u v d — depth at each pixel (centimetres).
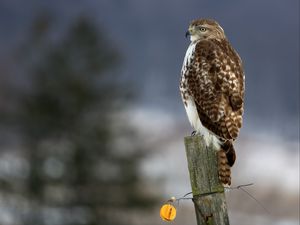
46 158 2588
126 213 2562
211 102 1012
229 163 944
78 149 2569
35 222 2550
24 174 2578
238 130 993
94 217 2545
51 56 2684
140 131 2627
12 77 3133
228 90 1018
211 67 1036
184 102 1066
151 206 2547
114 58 2709
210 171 884
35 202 2564
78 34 2708
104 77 2670
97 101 2614
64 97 2620
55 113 2608
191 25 1134
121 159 2553
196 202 885
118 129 2592
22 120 2622
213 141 988
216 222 880
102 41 2719
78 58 2691
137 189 2547
